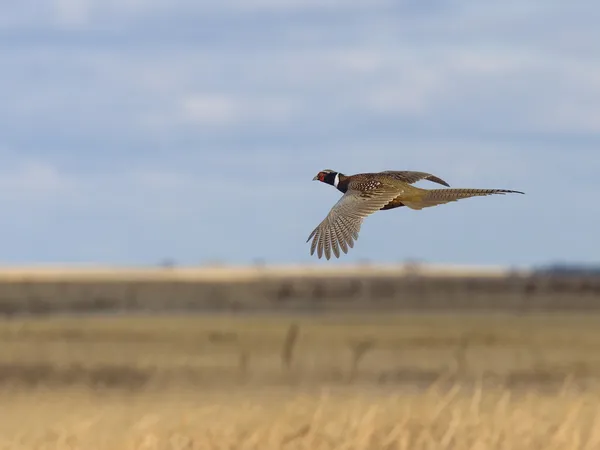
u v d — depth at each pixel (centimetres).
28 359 3155
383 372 3145
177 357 3209
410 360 3219
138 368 3088
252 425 1664
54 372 3061
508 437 1537
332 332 3475
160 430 1625
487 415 1700
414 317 3931
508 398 1773
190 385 2980
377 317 3906
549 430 1580
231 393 2738
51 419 1948
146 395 2688
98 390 2805
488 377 3028
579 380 2958
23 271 6894
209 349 3303
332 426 1617
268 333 3459
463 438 1532
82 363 3122
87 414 2031
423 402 2027
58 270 7119
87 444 1555
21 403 2423
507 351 3256
